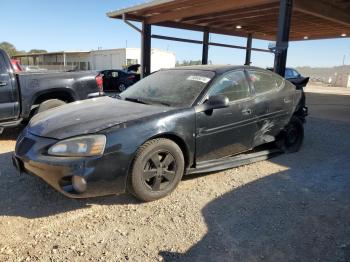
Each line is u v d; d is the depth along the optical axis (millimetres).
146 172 3438
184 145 3779
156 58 35688
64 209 3369
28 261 2525
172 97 4105
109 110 3719
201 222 3152
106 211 3346
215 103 3877
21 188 3850
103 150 3105
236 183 4133
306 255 2664
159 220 3176
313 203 3613
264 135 4867
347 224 3166
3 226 3021
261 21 15070
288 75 17109
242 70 4621
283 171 4637
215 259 2596
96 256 2605
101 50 40438
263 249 2738
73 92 6512
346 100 16547
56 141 3148
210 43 17141
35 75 6113
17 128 7242
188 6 11570
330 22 14438
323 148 6035
